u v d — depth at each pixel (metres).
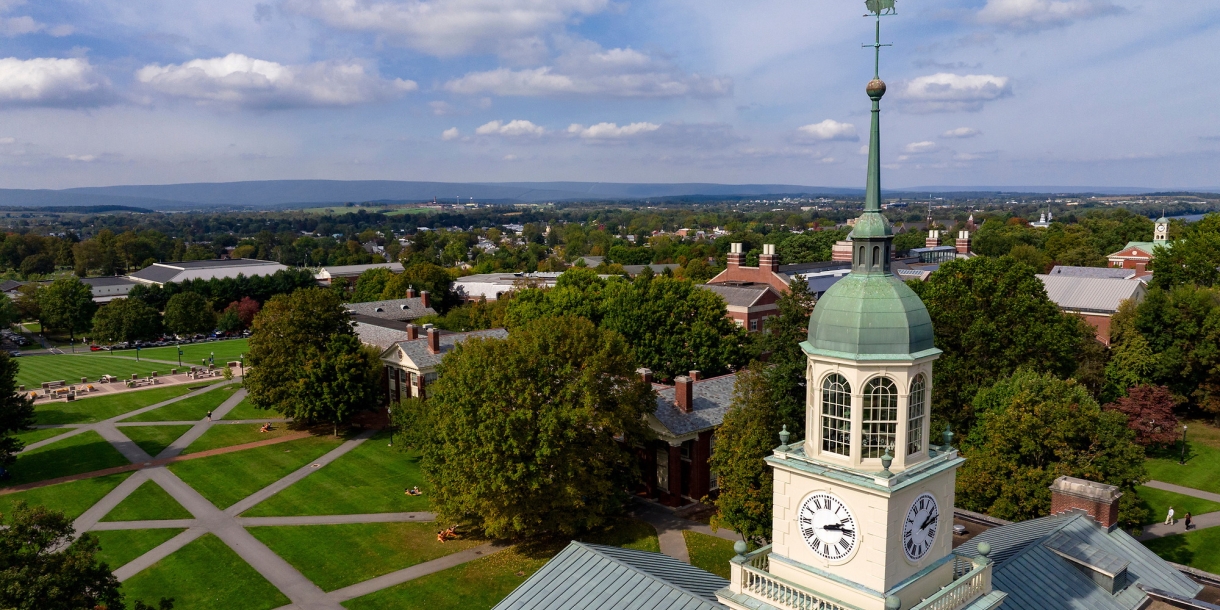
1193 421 98.88
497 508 60.28
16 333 192.75
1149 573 34.47
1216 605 31.11
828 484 25.47
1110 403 89.94
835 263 156.00
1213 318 93.19
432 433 65.00
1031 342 75.62
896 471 24.69
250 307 193.38
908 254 170.25
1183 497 73.75
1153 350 97.56
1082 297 118.62
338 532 68.88
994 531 39.09
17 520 36.34
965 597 26.27
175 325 179.75
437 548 65.12
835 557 25.61
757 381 55.56
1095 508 37.31
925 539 26.14
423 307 159.88
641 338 96.25
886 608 23.89
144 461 89.56
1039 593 30.78
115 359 156.00
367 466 87.00
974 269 79.12
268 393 95.69
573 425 60.81
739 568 27.42
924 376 25.28
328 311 98.81
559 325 68.38
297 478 83.44
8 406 81.06
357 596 57.16
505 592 57.19
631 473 68.00
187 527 70.69
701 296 98.25
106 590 38.28
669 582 31.42
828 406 25.81
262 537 68.12
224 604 56.38
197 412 110.19
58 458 90.69
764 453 54.25
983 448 57.41
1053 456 55.44
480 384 61.00
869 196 25.47
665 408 72.94
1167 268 120.75
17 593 33.28
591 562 34.03
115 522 72.06
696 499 72.56
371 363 101.25
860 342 24.42
